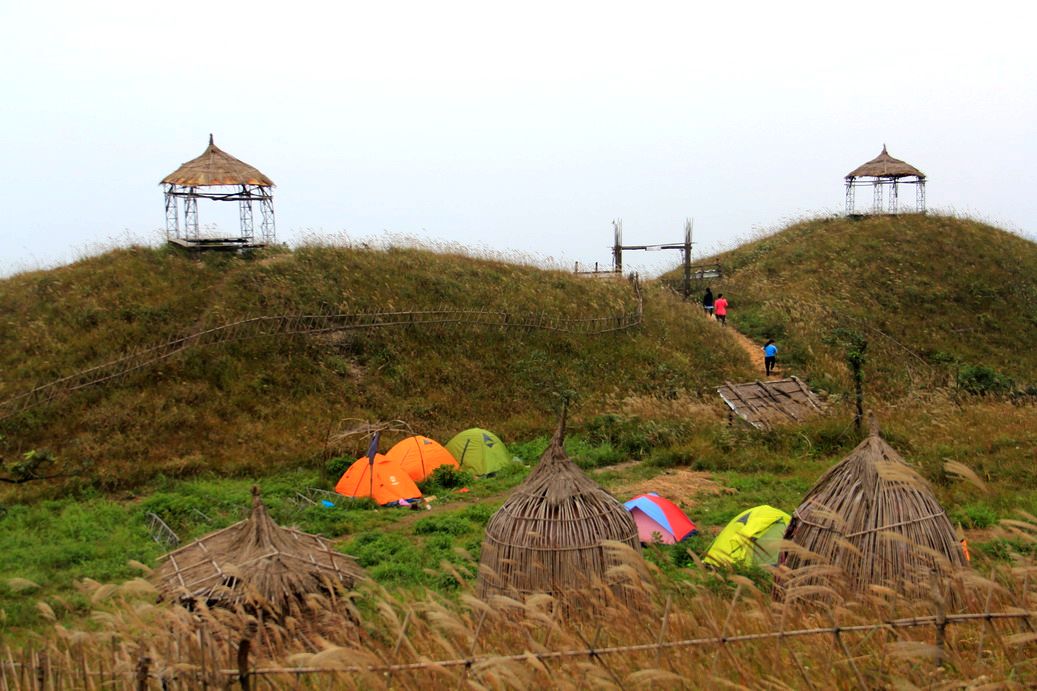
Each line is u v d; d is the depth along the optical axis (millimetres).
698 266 40812
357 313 27516
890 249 41875
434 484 20453
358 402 24703
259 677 5551
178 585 10383
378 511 18406
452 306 29344
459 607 7867
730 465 20781
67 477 19828
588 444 23203
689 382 28812
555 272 34750
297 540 11219
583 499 10344
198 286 27312
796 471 20141
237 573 7875
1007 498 16078
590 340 29797
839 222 45844
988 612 5676
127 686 5641
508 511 10469
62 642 7129
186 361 24062
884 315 36656
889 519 8695
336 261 30094
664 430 22859
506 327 29094
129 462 20750
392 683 5602
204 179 29234
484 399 26094
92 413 21875
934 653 5254
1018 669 5391
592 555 9953
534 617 5836
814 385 28938
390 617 6520
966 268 40938
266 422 23125
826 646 5828
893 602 6477
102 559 15789
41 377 22594
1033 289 40469
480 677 5352
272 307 26766
